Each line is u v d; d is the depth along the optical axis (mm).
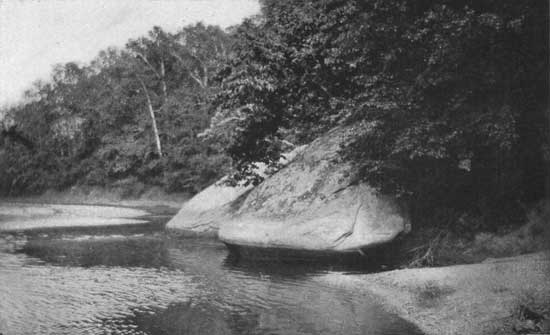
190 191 43812
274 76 16969
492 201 12094
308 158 13219
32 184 55906
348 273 10547
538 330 6176
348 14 12156
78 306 7953
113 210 33500
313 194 12250
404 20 10922
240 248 12656
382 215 11469
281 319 7184
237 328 6777
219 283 9680
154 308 7820
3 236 17891
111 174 52406
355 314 7426
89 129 55500
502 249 10336
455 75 10469
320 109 16938
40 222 23516
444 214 12367
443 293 7863
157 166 47562
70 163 55594
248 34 17078
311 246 11461
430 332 6543
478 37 10297
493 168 11930
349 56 12945
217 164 38969
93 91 56500
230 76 17031
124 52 53344
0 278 10211
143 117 50031
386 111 10820
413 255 11719
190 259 12664
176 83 51250
